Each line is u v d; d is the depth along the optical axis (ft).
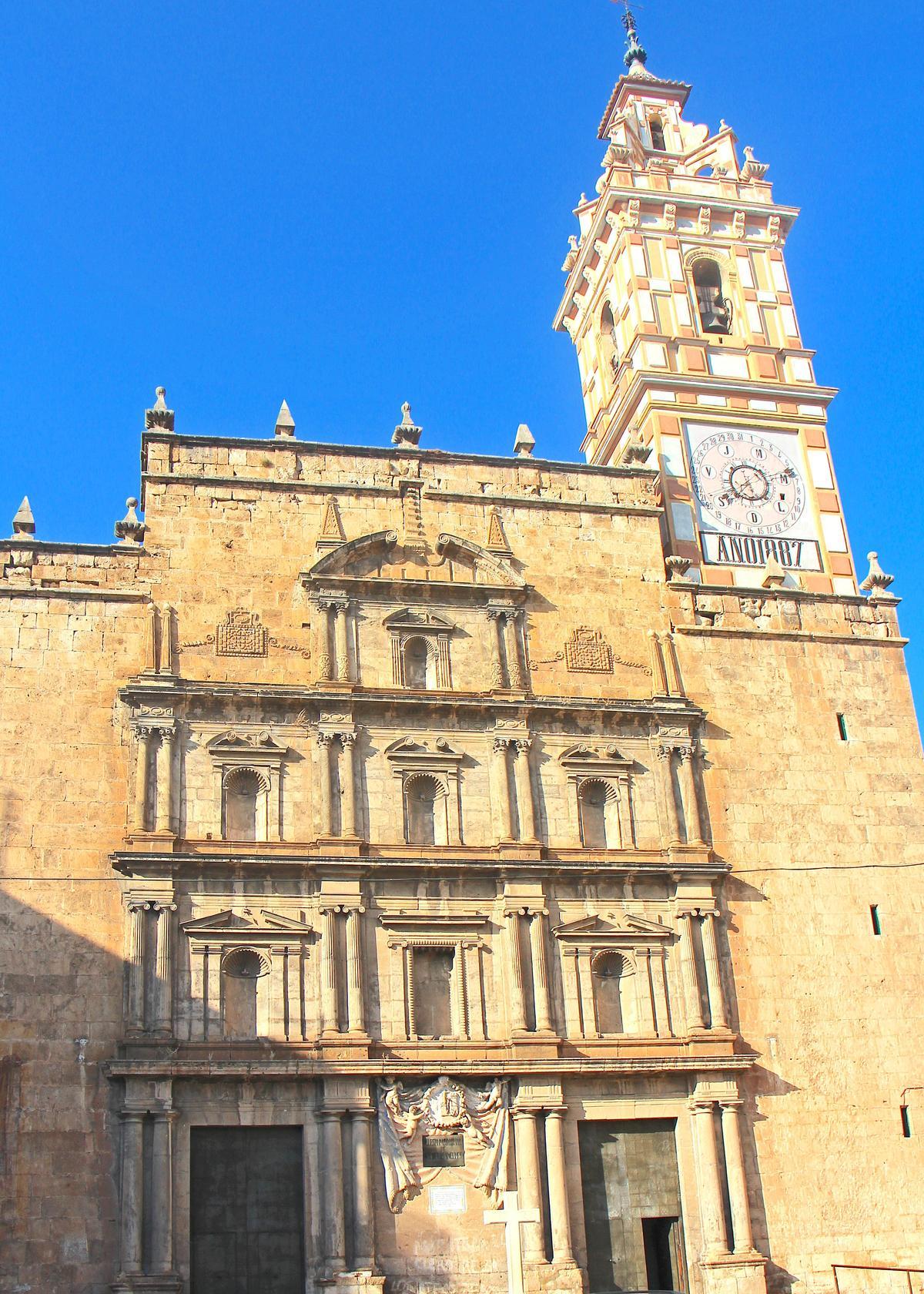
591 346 219.82
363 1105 138.10
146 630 152.35
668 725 164.14
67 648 149.89
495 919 149.89
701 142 220.64
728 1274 142.72
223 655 153.99
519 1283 122.01
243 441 164.86
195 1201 133.69
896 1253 149.89
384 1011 143.43
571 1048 146.92
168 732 147.23
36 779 143.74
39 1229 128.47
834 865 164.86
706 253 207.72
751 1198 148.25
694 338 198.80
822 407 200.85
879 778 170.91
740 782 165.68
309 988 142.10
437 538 165.99
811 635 175.11
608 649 167.53
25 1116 131.54
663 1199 146.20
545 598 167.73
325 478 166.61
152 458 161.17
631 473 179.42
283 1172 136.77
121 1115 132.57
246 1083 137.08
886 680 176.45
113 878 141.59
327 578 158.40
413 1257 136.15
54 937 138.10
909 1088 157.38
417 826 153.69
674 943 155.02
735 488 190.80
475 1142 141.08
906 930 164.45
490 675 161.07
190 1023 137.80
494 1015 146.61
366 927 145.59
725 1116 148.97
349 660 156.66
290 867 144.36
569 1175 143.02
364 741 153.48
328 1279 131.44
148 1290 126.62
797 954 159.63
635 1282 142.00
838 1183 151.33
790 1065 154.61
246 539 159.74
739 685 170.30
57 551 155.12
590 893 154.10
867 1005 159.53
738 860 161.79
